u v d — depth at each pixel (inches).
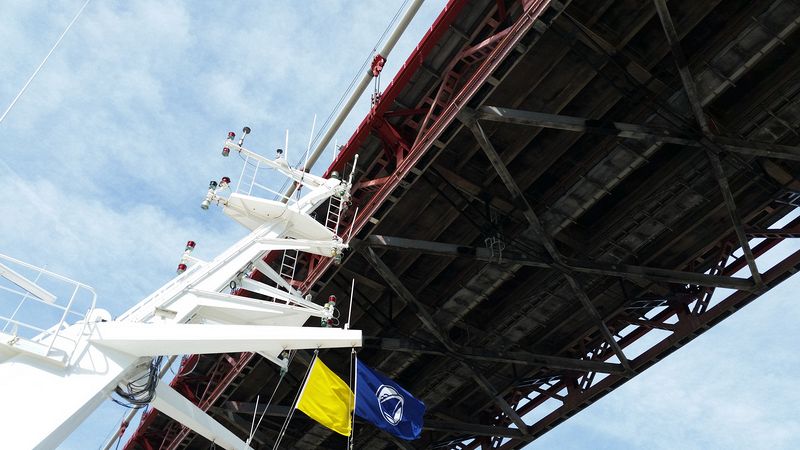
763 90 1088.8
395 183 1061.8
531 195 1218.6
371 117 1085.8
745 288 1245.7
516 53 902.4
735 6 994.7
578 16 987.3
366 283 1341.0
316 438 1637.6
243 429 1473.9
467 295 1339.8
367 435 1686.8
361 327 1459.2
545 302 1382.9
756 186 1204.5
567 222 1219.9
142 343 498.6
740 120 1117.1
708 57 1028.5
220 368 1445.6
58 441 438.6
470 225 1274.6
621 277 1334.9
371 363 1510.8
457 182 1171.9
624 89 1082.1
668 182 1182.3
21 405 436.1
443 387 1563.7
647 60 1048.2
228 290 638.5
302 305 684.1
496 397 1502.2
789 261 1203.2
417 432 914.7
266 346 561.9
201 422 577.9
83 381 464.4
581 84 1064.8
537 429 1568.7
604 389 1461.6
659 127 1043.3
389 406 900.6
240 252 655.1
